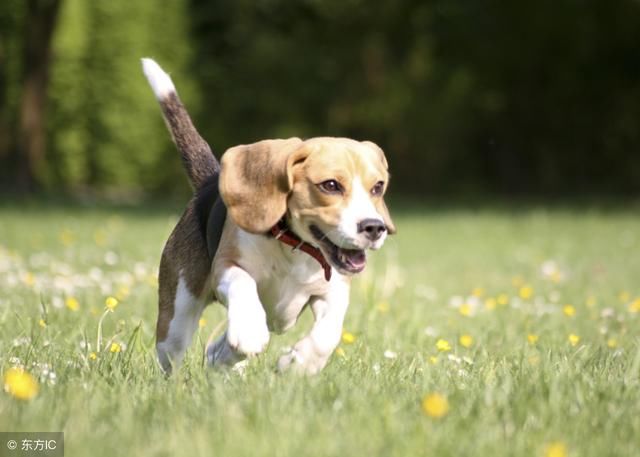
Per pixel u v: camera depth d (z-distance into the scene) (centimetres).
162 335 666
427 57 3159
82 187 3017
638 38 3045
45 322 718
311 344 582
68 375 575
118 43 2967
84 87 2962
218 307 945
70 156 2972
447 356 697
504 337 815
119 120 3003
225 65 3186
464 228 2130
